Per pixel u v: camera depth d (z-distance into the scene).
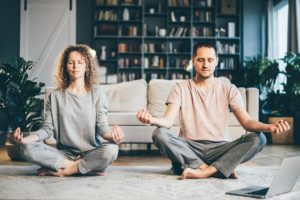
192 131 2.51
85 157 2.40
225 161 2.36
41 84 4.05
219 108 2.53
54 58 7.78
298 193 1.99
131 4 7.91
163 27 8.14
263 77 6.48
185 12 8.12
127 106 4.65
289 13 6.64
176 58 8.09
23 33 7.74
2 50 7.79
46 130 2.49
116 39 8.02
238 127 4.35
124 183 2.18
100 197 1.82
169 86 4.63
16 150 3.58
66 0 7.82
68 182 2.20
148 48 7.97
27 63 3.98
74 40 7.80
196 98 2.53
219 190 2.02
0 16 7.81
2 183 2.16
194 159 2.43
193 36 7.96
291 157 1.88
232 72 8.11
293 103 5.91
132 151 4.62
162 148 2.43
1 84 3.88
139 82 4.80
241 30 8.16
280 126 2.17
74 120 2.49
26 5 7.76
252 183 2.24
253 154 2.37
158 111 4.54
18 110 3.84
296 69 5.88
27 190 1.97
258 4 8.20
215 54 2.51
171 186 2.11
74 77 2.52
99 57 7.93
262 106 6.94
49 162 2.37
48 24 7.79
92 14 7.97
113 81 7.81
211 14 8.11
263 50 8.07
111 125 4.25
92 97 2.53
